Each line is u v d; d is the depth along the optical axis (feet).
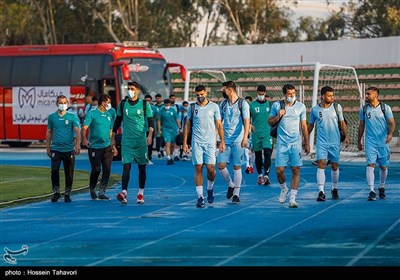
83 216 57.77
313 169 96.89
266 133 77.05
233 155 63.10
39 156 134.72
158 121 110.52
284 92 60.54
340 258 39.63
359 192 70.33
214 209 59.82
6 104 152.87
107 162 68.33
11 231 51.06
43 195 72.64
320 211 57.52
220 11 245.04
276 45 159.43
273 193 70.13
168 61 171.73
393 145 133.18
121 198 63.57
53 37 241.35
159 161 115.96
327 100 63.98
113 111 69.00
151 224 52.75
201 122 61.00
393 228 49.06
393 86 144.87
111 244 45.27
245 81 155.94
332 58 154.61
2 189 79.46
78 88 143.95
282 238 45.91
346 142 64.75
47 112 148.97
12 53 152.46
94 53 142.20
